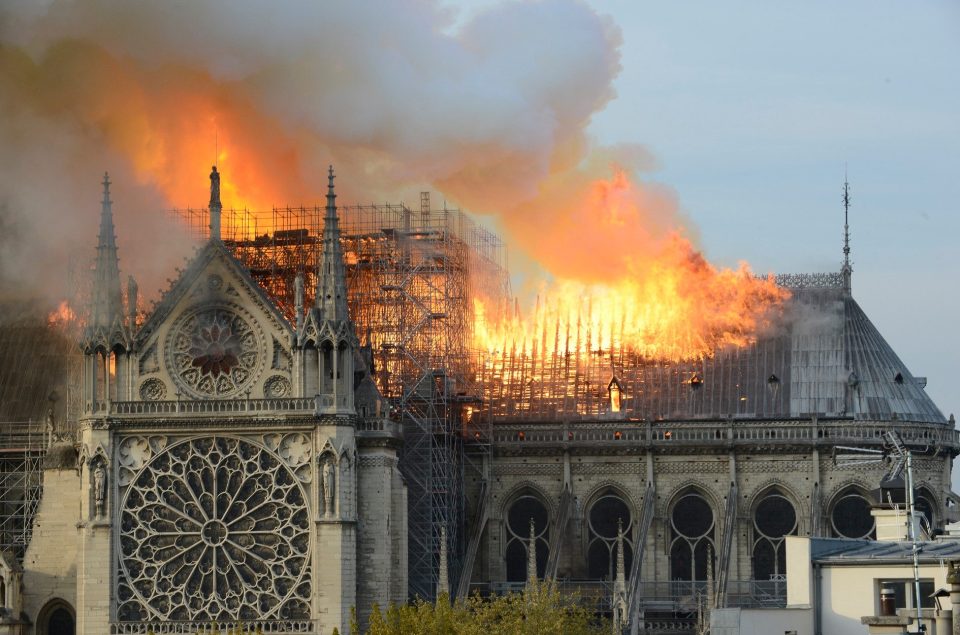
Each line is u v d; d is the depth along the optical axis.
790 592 168.50
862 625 164.88
